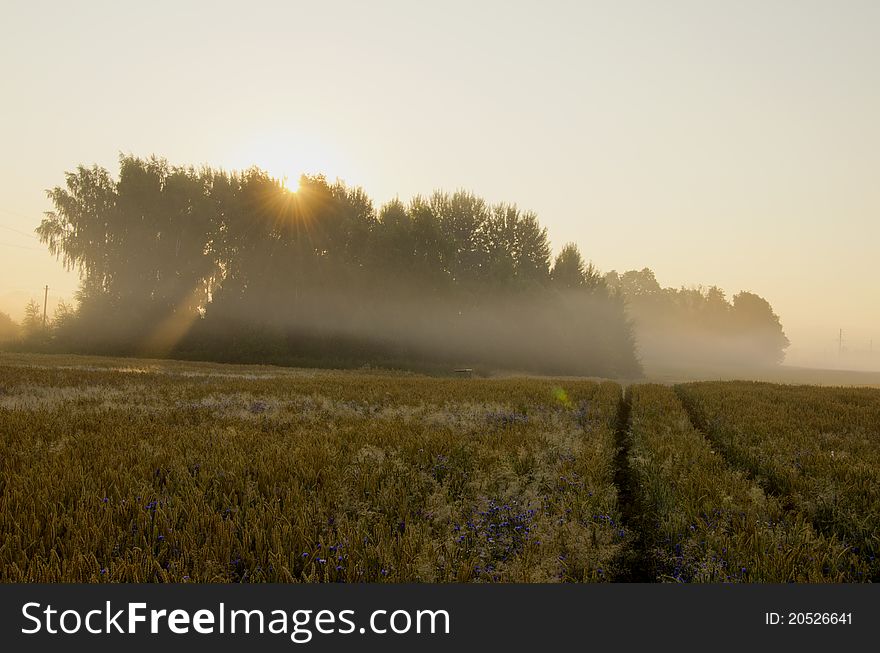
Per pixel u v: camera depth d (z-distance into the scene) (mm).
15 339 49969
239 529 4703
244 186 53688
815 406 18281
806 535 5094
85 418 10562
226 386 19641
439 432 10094
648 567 5121
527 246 70438
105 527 4465
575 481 6875
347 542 4395
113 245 50469
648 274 139875
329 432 10039
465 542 4711
